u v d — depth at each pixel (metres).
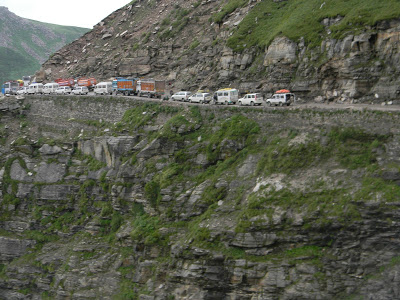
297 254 41.28
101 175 62.44
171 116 60.94
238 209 45.91
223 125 54.53
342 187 42.09
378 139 43.91
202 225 46.28
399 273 37.56
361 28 54.12
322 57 56.91
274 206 43.41
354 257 39.69
